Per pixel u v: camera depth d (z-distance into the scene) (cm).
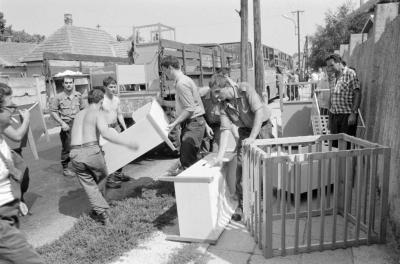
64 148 722
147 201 514
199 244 393
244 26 1065
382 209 366
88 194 446
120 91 859
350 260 346
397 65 432
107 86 611
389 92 459
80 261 366
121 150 488
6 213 295
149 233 420
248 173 421
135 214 469
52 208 553
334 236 366
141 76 867
